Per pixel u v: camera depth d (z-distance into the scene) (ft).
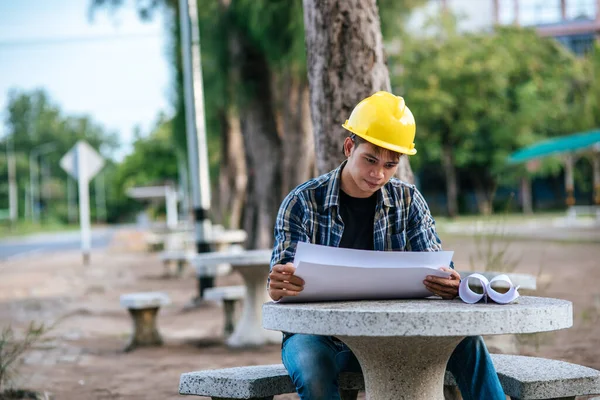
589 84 146.82
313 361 12.28
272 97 57.52
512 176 154.30
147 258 94.38
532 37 153.48
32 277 71.36
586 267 52.70
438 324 9.89
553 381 13.16
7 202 354.74
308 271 11.34
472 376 12.50
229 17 55.67
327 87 19.99
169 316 41.34
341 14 19.85
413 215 13.51
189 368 26.11
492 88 144.77
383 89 20.12
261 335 29.81
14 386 23.16
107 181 413.39
